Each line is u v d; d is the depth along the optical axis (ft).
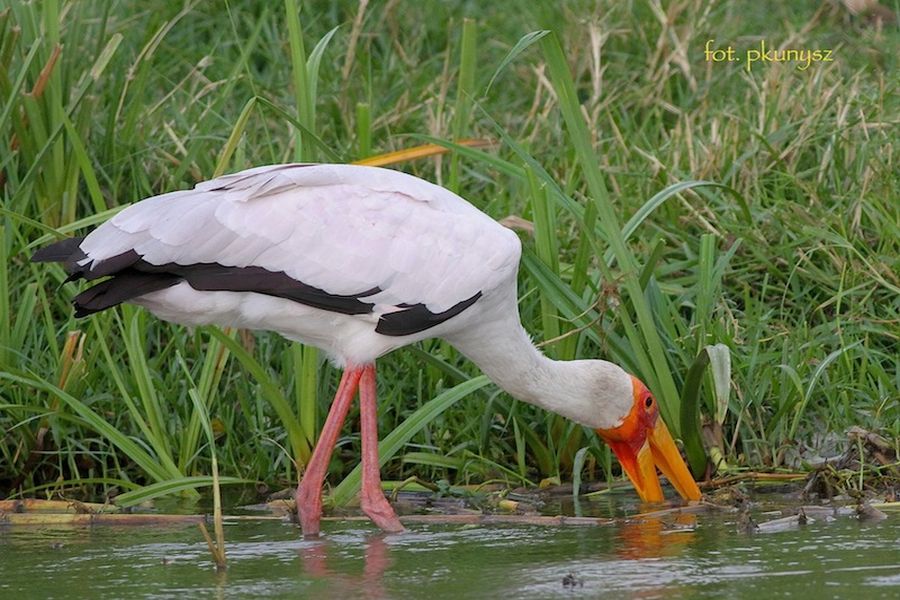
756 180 42.04
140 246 29.17
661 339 36.17
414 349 34.73
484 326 32.53
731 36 52.08
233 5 53.57
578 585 25.46
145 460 34.53
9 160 38.86
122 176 42.04
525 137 46.09
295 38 34.88
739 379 35.96
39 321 38.09
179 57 50.03
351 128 46.96
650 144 45.70
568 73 33.60
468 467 35.70
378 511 31.35
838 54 50.47
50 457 36.19
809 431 36.14
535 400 33.71
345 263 30.45
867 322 37.83
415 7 54.90
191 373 37.01
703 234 37.81
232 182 30.45
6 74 38.88
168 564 28.07
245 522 32.45
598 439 36.24
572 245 40.16
